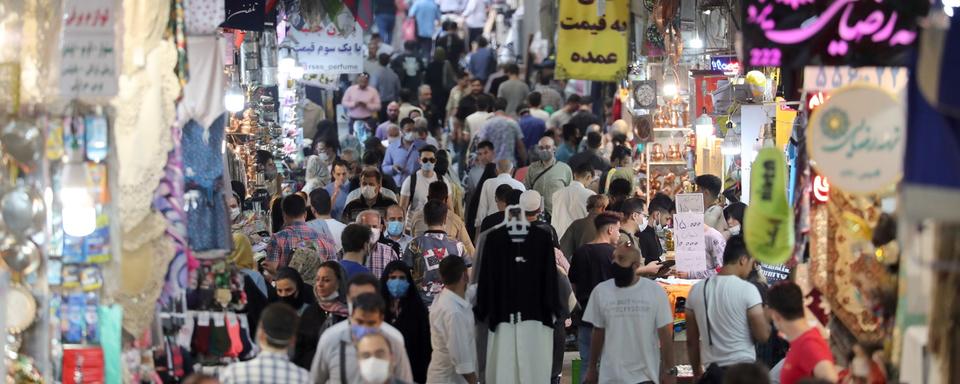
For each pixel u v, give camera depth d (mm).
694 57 45781
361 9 44938
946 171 16234
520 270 29438
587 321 28156
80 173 23031
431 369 27906
